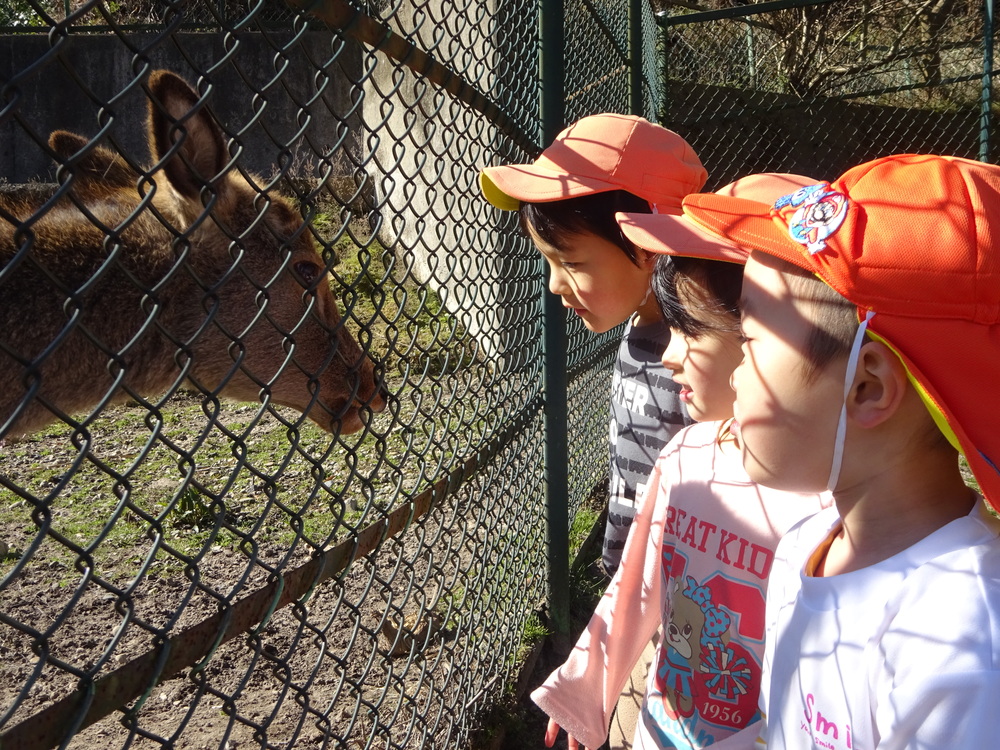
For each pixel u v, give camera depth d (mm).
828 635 1255
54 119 9789
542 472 3514
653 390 2424
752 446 1270
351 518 4234
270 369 2957
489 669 2871
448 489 2232
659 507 2043
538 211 2400
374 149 1651
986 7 9234
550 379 3400
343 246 7312
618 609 2121
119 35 1030
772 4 8320
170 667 1230
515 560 3143
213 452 5035
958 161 1187
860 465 1221
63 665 1039
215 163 2480
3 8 9625
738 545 1804
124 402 2885
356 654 3209
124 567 3730
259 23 1289
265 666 3143
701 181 2518
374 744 2621
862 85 12031
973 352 1084
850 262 1115
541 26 3176
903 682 1095
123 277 2727
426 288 1997
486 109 2498
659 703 1943
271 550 3957
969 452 1098
